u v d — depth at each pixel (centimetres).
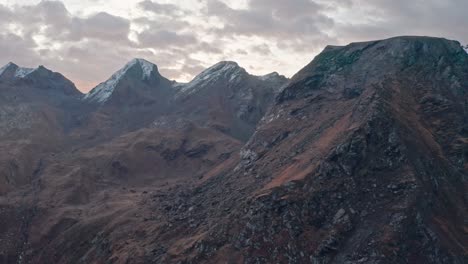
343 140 10994
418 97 13100
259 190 11331
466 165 11169
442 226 9444
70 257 13725
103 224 14512
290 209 10012
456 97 13188
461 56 14562
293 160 12344
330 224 9738
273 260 9331
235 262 9575
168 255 10625
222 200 12788
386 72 14338
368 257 8838
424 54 14538
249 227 10088
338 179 10400
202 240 10419
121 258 11462
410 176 9994
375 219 9500
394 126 10962
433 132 11981
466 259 8931
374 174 10325
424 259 8838
